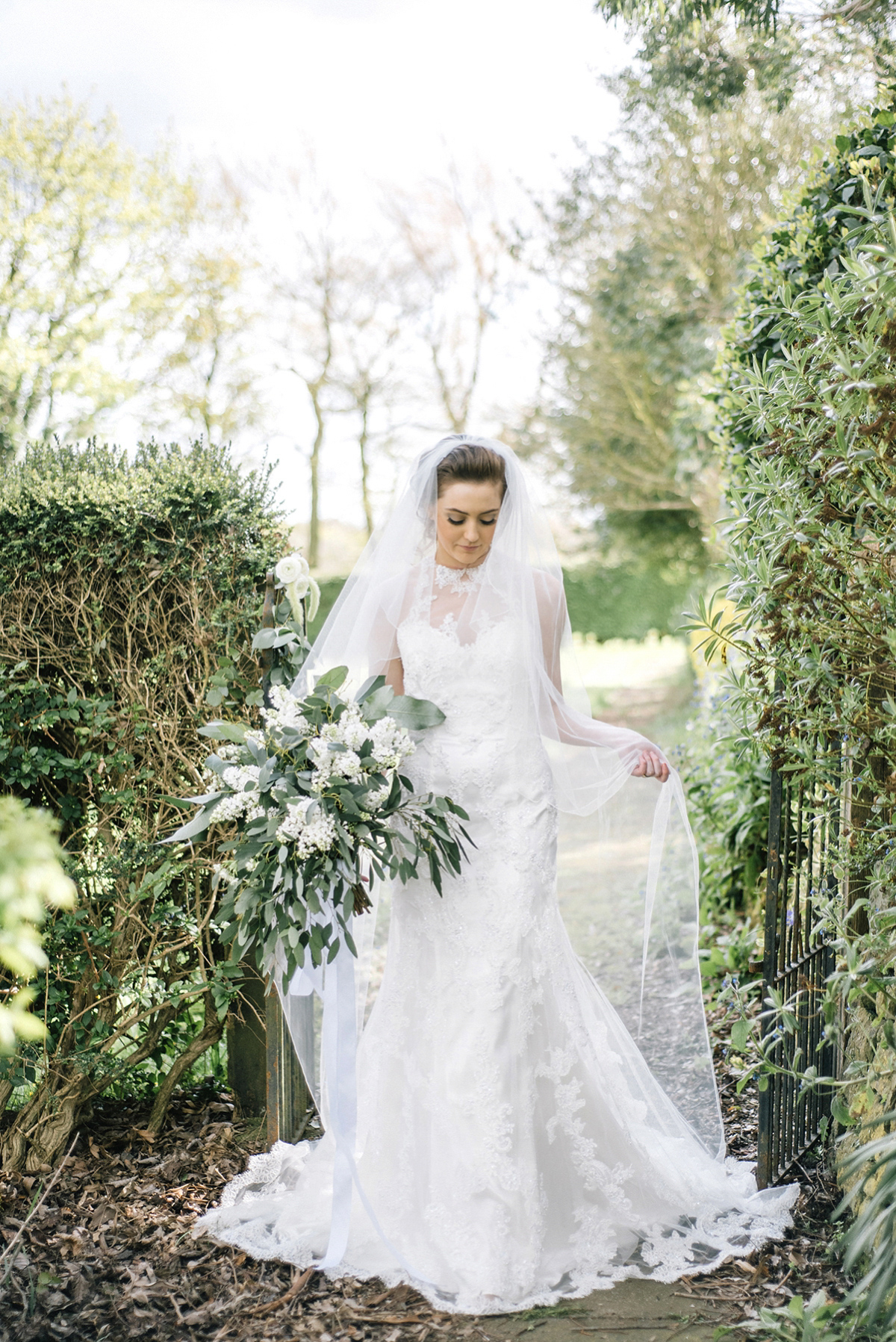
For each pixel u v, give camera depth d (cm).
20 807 147
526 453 1694
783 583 226
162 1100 303
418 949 250
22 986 293
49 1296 224
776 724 243
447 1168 237
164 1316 218
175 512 290
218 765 247
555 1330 214
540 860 250
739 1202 257
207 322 1561
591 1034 264
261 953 292
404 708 243
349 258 1747
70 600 293
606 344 1468
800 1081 278
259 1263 238
